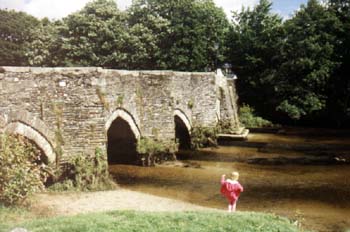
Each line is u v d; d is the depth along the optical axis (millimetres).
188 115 28688
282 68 45438
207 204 15977
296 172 22016
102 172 17734
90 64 44438
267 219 11672
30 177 13375
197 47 45156
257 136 37625
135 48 44844
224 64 50625
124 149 23328
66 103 17000
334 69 44562
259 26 50219
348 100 45250
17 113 15203
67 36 45562
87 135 17469
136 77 22250
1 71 14836
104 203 15305
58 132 16688
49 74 16516
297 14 47344
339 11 47500
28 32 54688
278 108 44750
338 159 25797
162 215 11273
